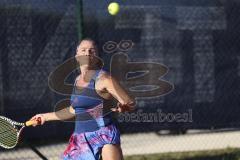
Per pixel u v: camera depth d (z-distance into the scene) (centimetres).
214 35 2431
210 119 2416
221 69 2436
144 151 2292
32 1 2244
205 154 2238
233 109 2436
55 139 2294
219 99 2427
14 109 2234
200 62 2420
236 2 2442
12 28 2234
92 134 1232
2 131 1370
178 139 2453
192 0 2416
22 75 2241
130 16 2338
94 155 1229
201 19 2425
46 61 2236
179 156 2219
